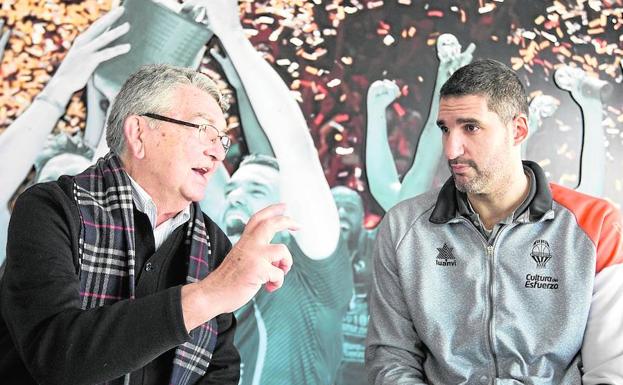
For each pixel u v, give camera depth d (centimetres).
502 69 203
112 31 286
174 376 174
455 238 211
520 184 207
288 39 295
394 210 222
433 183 297
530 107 306
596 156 307
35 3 282
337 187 293
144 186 178
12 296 156
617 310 198
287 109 292
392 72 299
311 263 289
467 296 206
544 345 199
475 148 198
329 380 286
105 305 163
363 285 291
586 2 314
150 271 176
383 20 301
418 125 299
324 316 288
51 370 145
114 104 182
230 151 288
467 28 306
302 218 290
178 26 289
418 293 209
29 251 158
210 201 285
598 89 311
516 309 203
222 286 141
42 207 165
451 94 200
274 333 284
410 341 213
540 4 312
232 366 191
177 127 175
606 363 193
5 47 279
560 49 311
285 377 284
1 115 277
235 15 293
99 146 281
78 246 167
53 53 282
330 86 296
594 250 202
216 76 290
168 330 141
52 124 279
